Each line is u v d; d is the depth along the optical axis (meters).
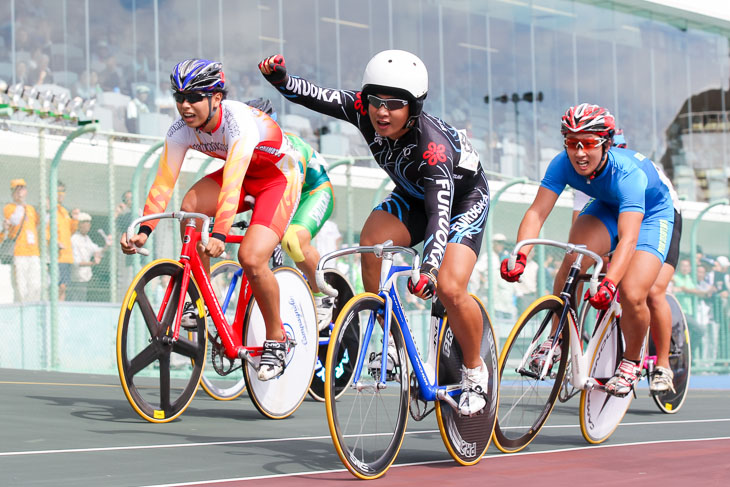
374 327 9.73
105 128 31.98
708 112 50.31
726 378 33.62
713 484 9.27
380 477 9.42
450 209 10.63
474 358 10.61
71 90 31.33
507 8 42.62
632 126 47.28
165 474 9.09
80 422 12.70
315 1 37.59
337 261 28.39
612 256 12.75
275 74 11.51
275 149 12.94
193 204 13.31
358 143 38.28
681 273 35.91
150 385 14.34
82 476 8.84
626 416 16.78
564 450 11.81
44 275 24.69
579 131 12.02
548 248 32.69
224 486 8.57
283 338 13.38
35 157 24.91
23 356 24.31
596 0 46.03
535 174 43.34
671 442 12.72
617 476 9.69
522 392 11.66
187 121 12.35
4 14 29.70
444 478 9.43
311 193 16.06
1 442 10.75
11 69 29.88
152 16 33.59
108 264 25.70
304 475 9.33
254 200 13.48
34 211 24.86
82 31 31.84
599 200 13.84
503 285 30.66
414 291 9.69
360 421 9.27
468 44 41.19
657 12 48.38
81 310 25.25
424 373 10.16
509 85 42.47
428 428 13.73
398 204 12.09
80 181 25.22
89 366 25.45
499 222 31.36
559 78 44.47
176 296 13.08
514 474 9.77
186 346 13.29
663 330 17.16
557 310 12.05
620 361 13.16
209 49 35.00
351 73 38.72
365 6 38.94
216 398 16.92
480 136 41.19
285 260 26.39
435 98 39.66
